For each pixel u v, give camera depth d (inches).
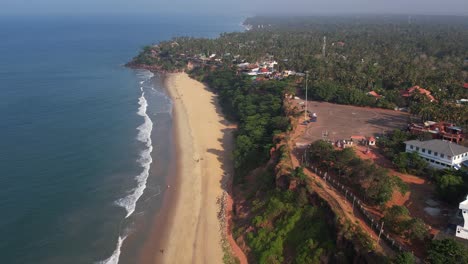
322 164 3518.7
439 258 2114.9
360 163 3166.8
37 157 4554.6
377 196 2851.9
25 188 3863.2
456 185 2859.3
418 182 3203.7
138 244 3107.8
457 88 6235.2
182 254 2982.3
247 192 3695.9
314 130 4488.2
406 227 2464.3
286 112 5162.4
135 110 6505.9
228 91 7091.5
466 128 4055.1
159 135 5393.7
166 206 3619.6
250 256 2915.8
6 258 2920.8
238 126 5556.1
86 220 3393.2
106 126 5684.1
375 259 2282.2
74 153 4699.8
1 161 4414.4
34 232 3213.6
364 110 5388.8
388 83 6934.1
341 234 2554.1
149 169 4345.5
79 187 3917.3
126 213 3506.4
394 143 3853.3
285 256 2785.4
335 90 5836.6
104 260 2930.6
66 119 5935.0
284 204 3107.8
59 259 2930.6
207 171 4315.9
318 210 2891.2
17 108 6407.5
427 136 3850.9
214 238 3157.0
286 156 3673.7
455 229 2465.6
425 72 7544.3
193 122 5979.3
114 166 4394.7
